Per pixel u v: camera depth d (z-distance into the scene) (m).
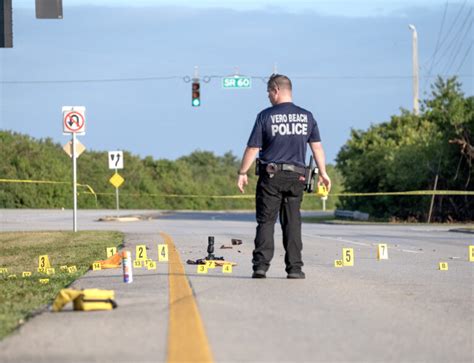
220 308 25.08
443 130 138.62
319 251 52.84
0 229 92.19
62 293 24.62
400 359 18.34
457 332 21.67
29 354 18.73
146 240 65.19
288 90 32.78
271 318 23.33
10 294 29.88
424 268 39.81
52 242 65.50
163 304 25.84
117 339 20.25
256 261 33.31
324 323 22.66
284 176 32.31
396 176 136.12
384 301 27.14
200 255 47.66
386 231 88.75
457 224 120.69
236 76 144.62
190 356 18.23
